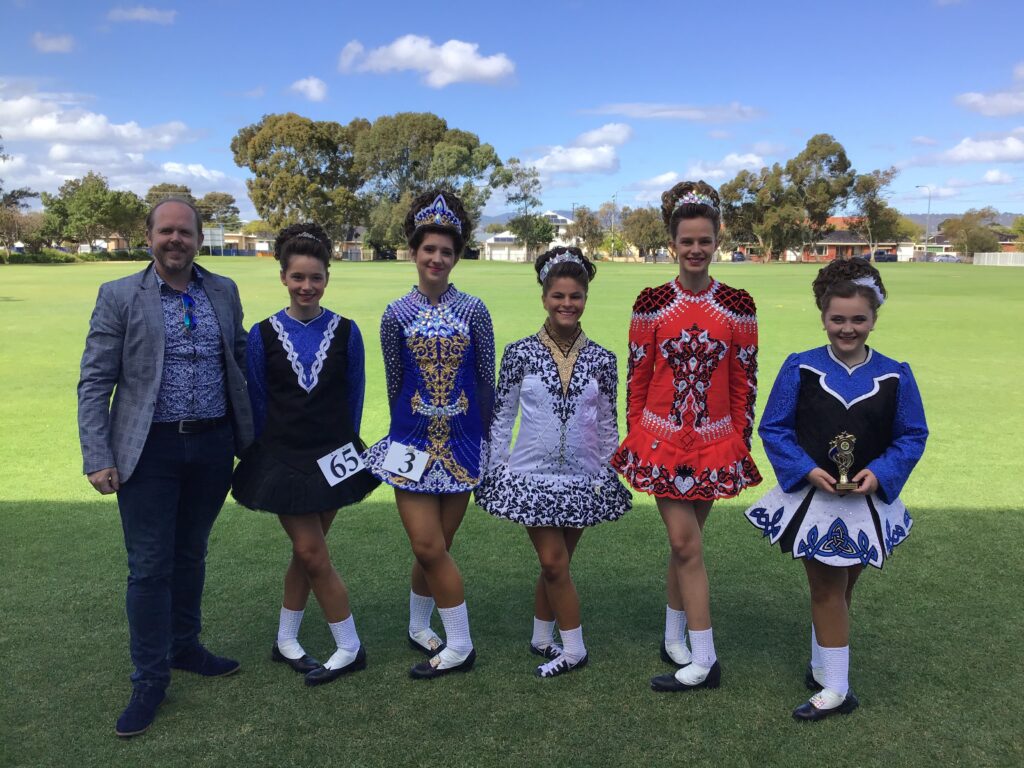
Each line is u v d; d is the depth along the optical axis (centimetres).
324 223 6794
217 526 477
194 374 296
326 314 326
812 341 1212
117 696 298
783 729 275
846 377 289
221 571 414
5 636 343
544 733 274
